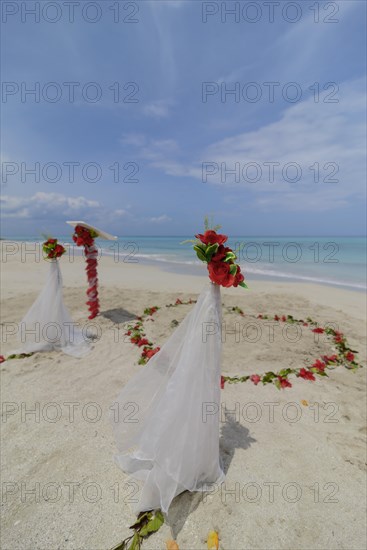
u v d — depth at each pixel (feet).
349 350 18.12
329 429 11.01
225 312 25.26
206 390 7.72
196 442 7.68
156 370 9.31
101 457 9.34
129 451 9.58
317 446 10.08
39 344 17.22
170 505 7.75
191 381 7.63
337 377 15.05
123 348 17.93
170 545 6.69
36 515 7.47
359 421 11.54
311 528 7.27
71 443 9.93
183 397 7.60
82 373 14.88
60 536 6.96
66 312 18.15
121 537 6.95
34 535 6.98
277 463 9.29
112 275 44.88
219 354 7.90
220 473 8.60
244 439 10.36
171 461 7.43
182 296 30.71
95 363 15.98
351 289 36.42
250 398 13.01
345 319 24.43
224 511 7.64
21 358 16.39
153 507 7.50
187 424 7.56
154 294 31.48
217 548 6.69
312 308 27.43
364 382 14.61
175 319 23.21
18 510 7.61
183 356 7.88
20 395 12.82
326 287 36.88
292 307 27.71
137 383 9.45
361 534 7.16
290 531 7.18
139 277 43.37
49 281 17.46
